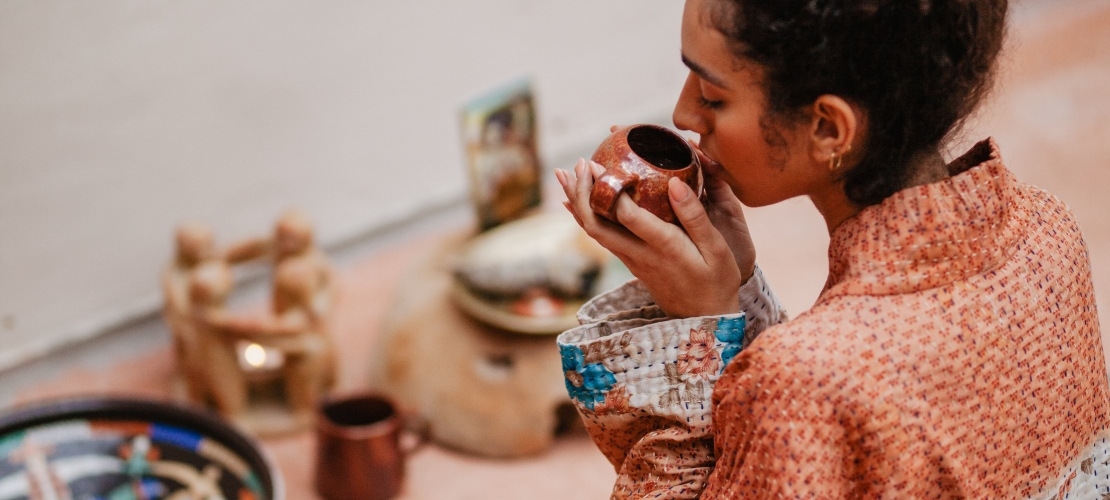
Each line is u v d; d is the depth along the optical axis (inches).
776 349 23.8
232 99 85.0
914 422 23.9
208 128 84.6
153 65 79.7
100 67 77.0
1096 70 123.0
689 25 25.3
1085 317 27.8
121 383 82.8
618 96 112.7
